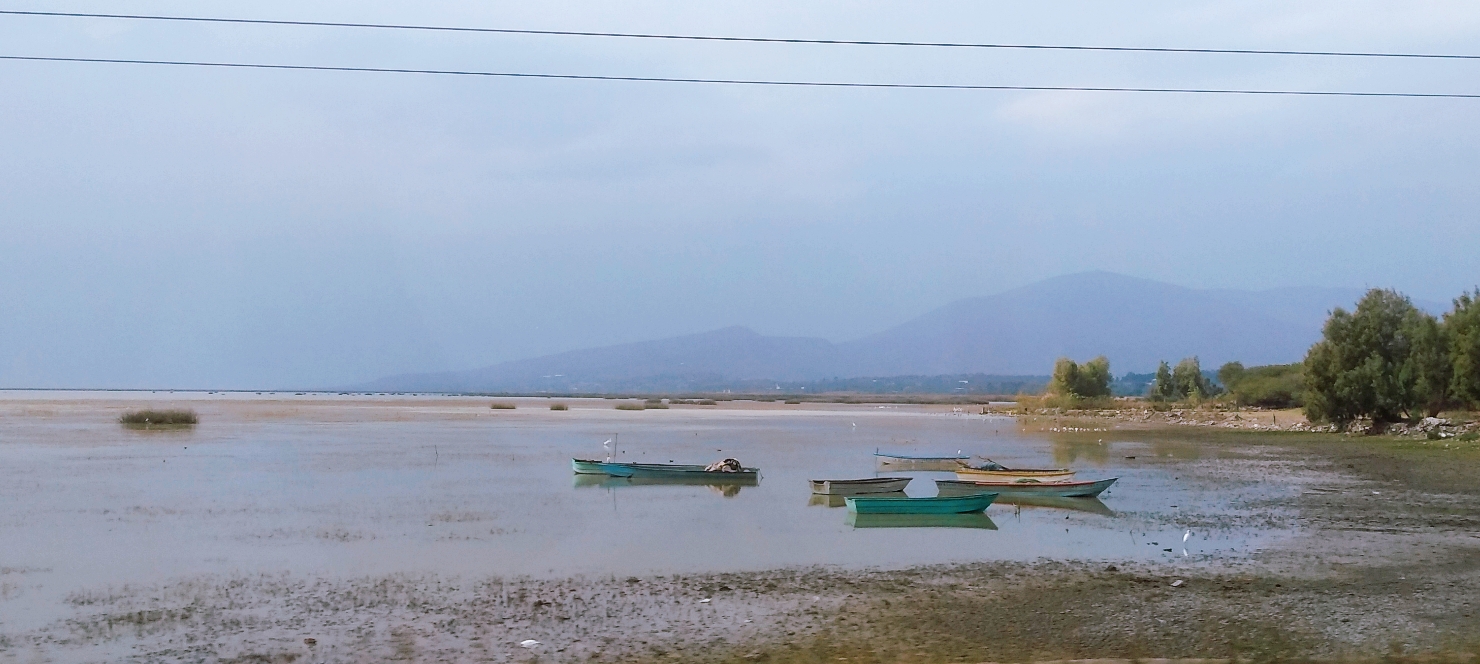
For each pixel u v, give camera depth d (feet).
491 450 203.62
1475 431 203.00
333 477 146.61
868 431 296.71
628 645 56.08
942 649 54.03
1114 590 70.03
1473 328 198.08
